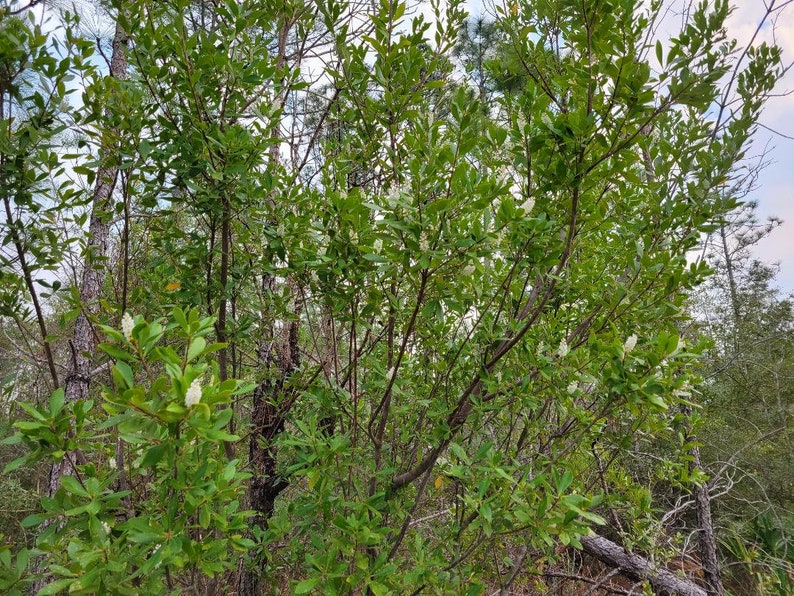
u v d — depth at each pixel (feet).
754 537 18.04
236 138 6.97
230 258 9.84
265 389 11.22
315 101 15.12
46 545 4.75
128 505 6.57
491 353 7.79
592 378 7.26
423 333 8.29
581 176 6.27
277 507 11.68
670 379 6.04
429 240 5.76
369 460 7.19
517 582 10.96
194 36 6.62
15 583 4.61
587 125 5.90
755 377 22.88
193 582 5.23
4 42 5.15
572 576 12.09
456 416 7.79
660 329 8.36
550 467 8.13
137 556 4.56
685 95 5.78
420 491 7.79
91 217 10.32
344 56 7.78
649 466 14.37
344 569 5.79
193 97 6.80
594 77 6.28
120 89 6.57
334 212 6.75
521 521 5.87
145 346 4.12
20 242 6.03
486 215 5.73
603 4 5.90
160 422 4.07
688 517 18.60
